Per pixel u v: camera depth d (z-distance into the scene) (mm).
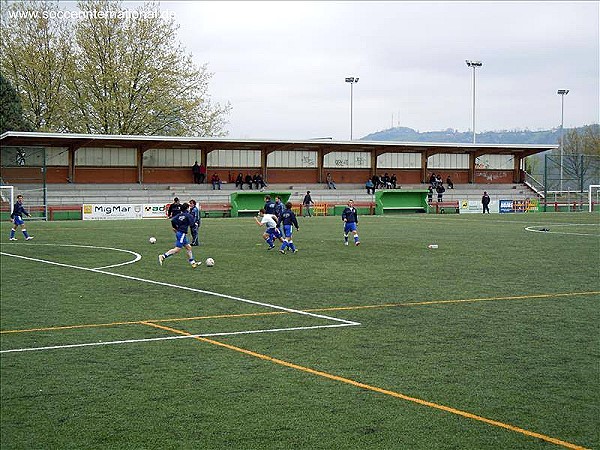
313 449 7008
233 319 13477
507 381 9227
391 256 24781
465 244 29594
